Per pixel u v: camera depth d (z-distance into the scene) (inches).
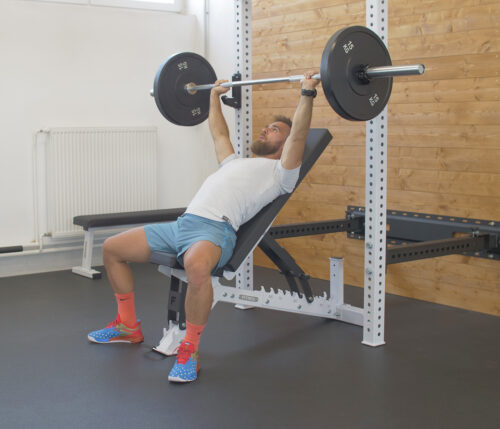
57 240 167.8
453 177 130.6
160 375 95.4
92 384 92.0
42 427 78.7
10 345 108.7
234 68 130.0
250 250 102.6
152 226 105.9
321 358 103.3
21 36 160.1
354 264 151.6
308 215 160.7
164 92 119.5
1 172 159.8
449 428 78.7
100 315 126.7
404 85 137.0
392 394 88.9
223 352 106.2
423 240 135.3
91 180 168.4
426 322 123.3
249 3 128.5
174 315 105.2
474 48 124.5
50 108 165.6
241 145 130.5
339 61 88.8
